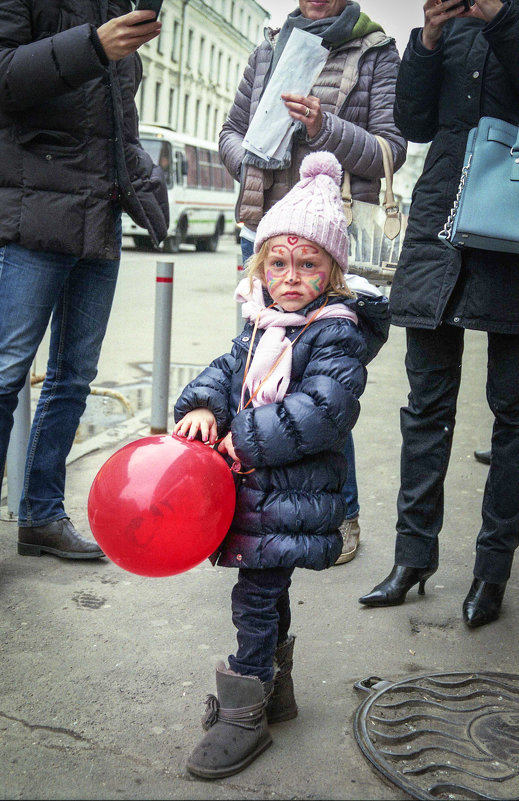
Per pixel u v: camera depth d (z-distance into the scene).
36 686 2.61
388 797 2.16
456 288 2.90
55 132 3.00
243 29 71.06
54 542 3.52
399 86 2.93
